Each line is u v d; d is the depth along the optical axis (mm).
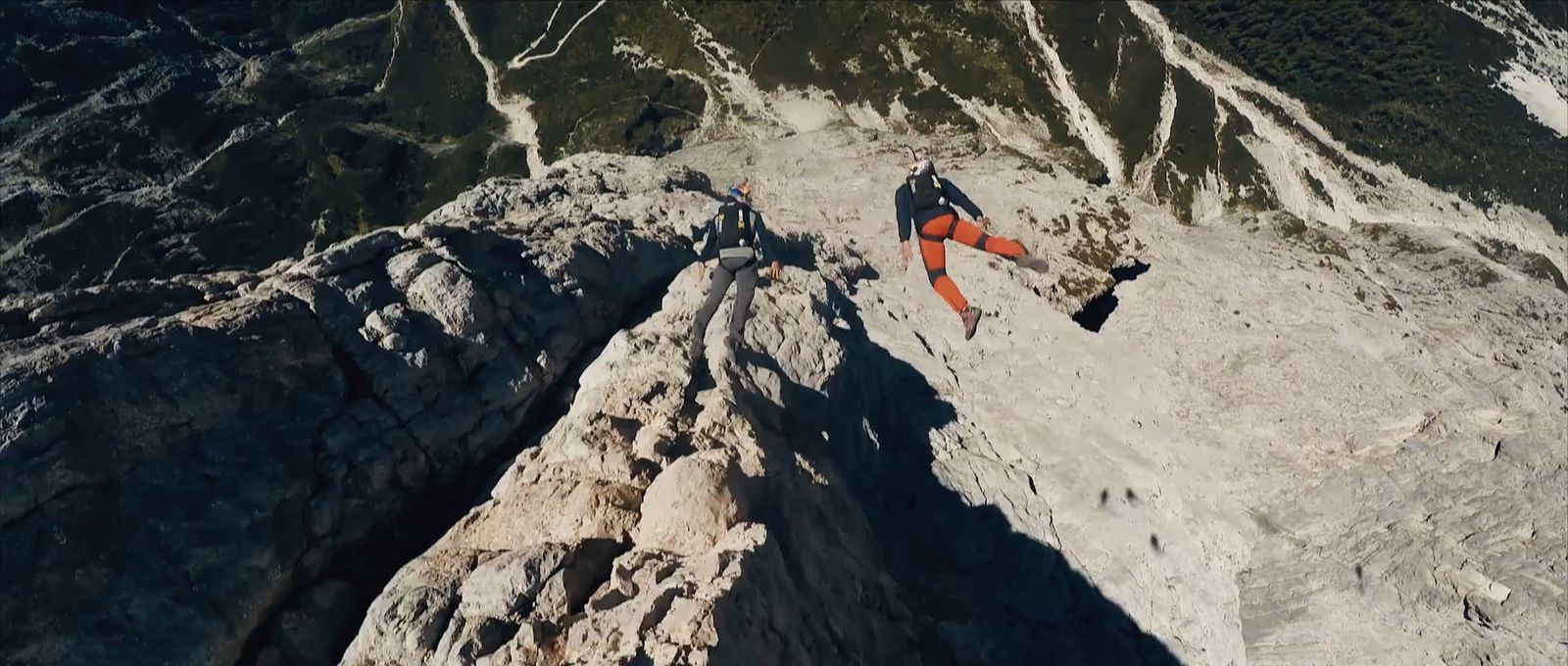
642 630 7371
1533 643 13078
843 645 8992
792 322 12523
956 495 13398
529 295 11883
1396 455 14500
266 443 9312
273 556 8898
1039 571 13109
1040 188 20359
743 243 10648
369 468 9773
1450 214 23141
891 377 14383
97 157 22203
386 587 8812
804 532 9531
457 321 11023
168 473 8664
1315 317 17203
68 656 7773
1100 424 14852
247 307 9867
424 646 8180
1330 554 13688
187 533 8539
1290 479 14398
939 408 14289
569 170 18438
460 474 10570
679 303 12203
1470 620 13211
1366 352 16453
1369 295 18641
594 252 13008
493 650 7965
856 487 12383
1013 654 11805
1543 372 17266
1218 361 16188
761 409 10992
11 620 7641
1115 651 12758
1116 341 16609
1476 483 14297
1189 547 13797
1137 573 13359
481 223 12992
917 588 11992
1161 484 14211
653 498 8812
